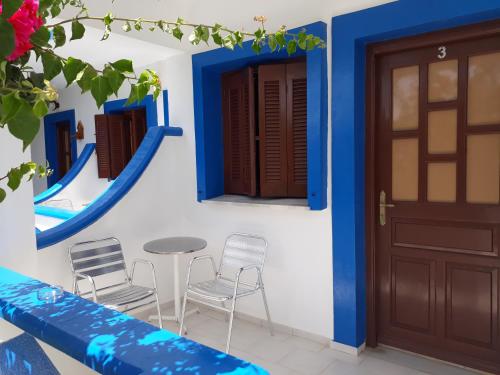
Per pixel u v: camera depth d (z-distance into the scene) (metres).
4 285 1.54
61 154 6.17
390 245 2.86
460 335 2.62
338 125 2.74
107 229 3.27
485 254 2.48
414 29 2.45
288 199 3.26
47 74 0.85
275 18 2.97
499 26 2.29
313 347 2.97
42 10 0.81
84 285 3.12
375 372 2.62
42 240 2.83
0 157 2.25
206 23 3.35
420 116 2.66
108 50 3.59
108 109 4.86
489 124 2.42
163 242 3.30
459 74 2.50
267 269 3.26
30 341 1.34
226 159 3.72
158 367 0.89
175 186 3.79
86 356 1.00
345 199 2.75
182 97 3.74
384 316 2.93
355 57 2.64
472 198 2.51
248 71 3.30
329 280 2.93
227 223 3.50
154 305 3.63
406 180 2.75
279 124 3.25
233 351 2.93
